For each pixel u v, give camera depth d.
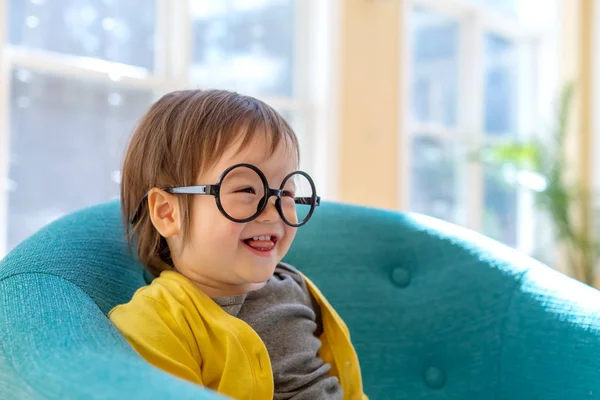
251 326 0.84
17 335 0.60
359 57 2.90
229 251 0.78
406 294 1.08
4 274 0.78
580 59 4.25
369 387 1.02
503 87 4.14
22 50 2.05
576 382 0.86
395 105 3.09
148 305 0.76
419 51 3.50
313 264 1.07
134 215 0.89
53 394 0.47
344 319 1.05
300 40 2.88
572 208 3.80
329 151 2.80
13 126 2.04
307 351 0.86
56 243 0.87
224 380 0.74
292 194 0.85
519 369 0.94
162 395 0.43
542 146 3.64
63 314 0.63
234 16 2.64
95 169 2.25
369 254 1.10
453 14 3.72
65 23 2.15
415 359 1.05
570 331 0.89
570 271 3.81
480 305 1.02
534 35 4.34
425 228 1.12
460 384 1.01
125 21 2.32
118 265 0.92
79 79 2.19
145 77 2.37
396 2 3.08
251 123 0.82
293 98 2.86
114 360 0.50
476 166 3.83
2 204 1.94
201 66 2.53
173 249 0.84
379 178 3.01
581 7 4.25
